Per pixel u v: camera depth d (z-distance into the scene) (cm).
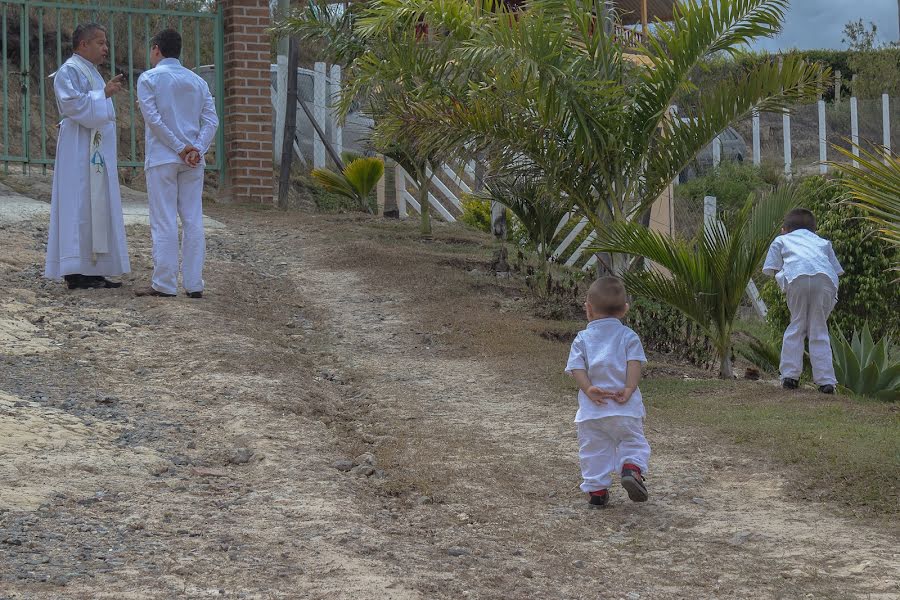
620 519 530
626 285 939
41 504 471
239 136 1622
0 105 1816
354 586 395
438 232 1579
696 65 1033
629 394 543
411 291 1146
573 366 556
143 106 935
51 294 966
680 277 923
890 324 1194
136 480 526
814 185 1252
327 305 1085
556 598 411
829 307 857
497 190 1214
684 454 643
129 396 687
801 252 859
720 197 2131
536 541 491
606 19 1062
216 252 1272
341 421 709
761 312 1631
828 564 462
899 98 2666
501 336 981
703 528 515
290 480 546
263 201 1641
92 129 958
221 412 662
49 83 1902
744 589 432
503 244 1322
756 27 998
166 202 963
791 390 834
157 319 895
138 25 1956
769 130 2623
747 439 663
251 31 1622
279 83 1875
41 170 1627
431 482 577
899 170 535
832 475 585
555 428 705
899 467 593
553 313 1127
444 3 1034
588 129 1005
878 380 913
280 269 1231
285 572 407
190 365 765
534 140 1020
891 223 548
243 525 468
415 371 862
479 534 496
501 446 661
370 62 1145
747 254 917
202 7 2059
